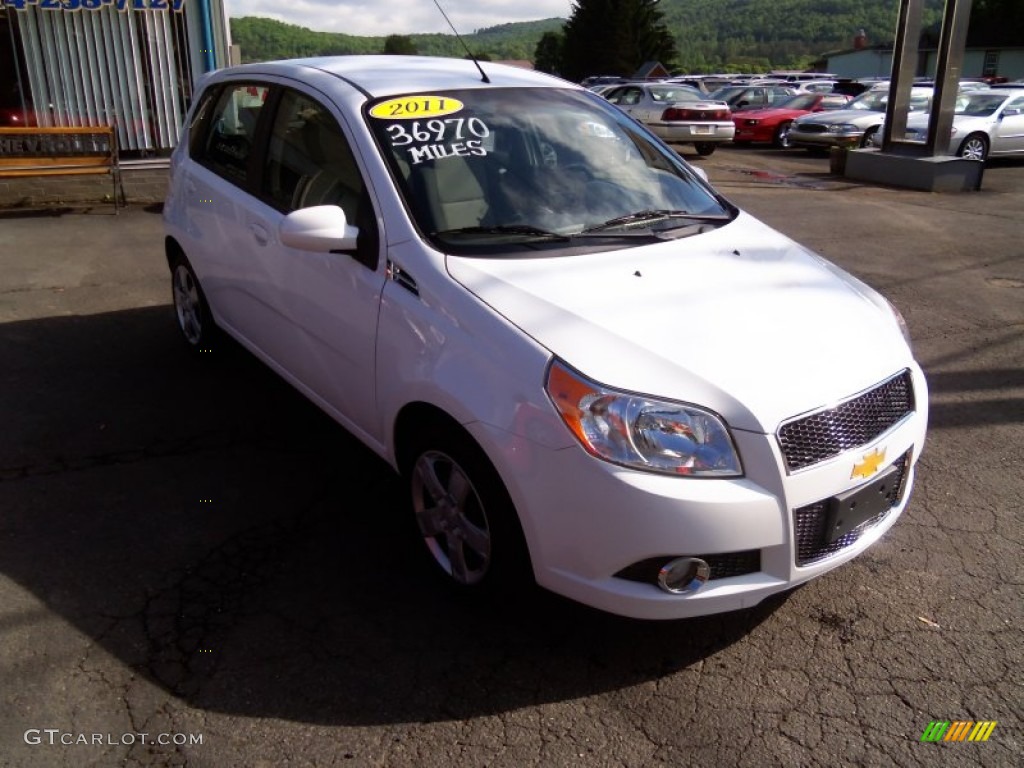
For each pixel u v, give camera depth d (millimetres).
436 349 2877
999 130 15828
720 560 2572
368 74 3891
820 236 9172
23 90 10086
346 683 2691
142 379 4988
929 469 4129
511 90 3959
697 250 3352
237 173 4344
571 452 2498
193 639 2854
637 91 18953
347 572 3240
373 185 3318
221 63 10602
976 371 5383
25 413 4500
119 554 3299
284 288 3814
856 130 17219
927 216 10461
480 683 2713
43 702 2564
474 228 3240
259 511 3641
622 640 2926
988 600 3156
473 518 2955
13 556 3252
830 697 2689
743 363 2643
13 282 6871
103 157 9852
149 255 7805
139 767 2355
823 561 2717
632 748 2480
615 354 2602
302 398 4770
